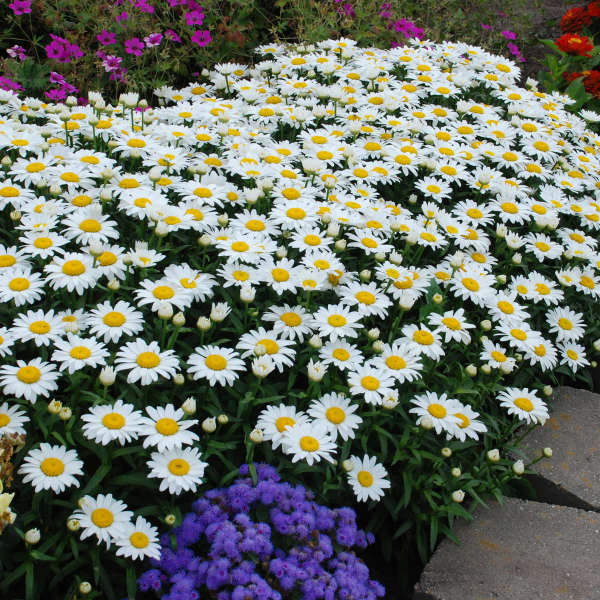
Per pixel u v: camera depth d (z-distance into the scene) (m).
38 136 1.24
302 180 1.27
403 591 1.02
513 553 1.01
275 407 0.96
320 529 0.90
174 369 1.00
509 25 2.64
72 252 1.07
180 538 0.87
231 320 1.05
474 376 1.14
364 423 1.00
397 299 1.13
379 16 2.12
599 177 1.53
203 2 2.04
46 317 0.95
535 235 1.37
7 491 0.88
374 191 1.30
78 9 1.96
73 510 0.87
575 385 1.38
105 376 0.89
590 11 2.30
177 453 0.88
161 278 1.08
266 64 1.76
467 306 1.25
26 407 0.92
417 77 1.68
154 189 1.19
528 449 1.17
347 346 1.03
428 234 1.22
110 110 1.37
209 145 1.40
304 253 1.18
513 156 1.46
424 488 1.00
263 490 0.89
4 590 0.83
